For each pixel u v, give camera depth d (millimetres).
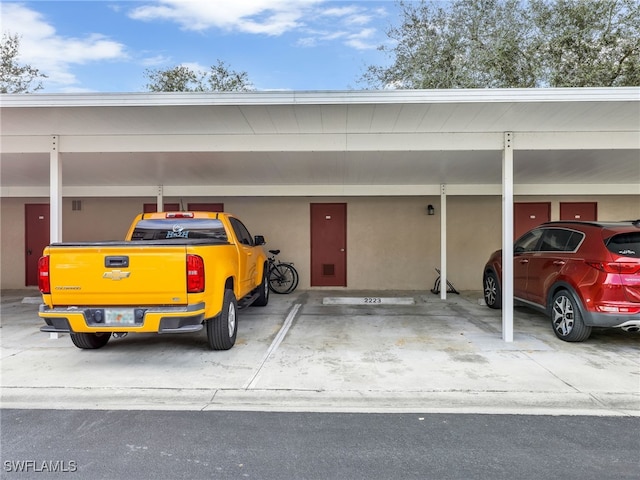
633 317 4938
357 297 9242
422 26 14445
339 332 6371
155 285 4363
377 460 2863
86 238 11000
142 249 4371
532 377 4363
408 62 14578
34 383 4246
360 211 10875
